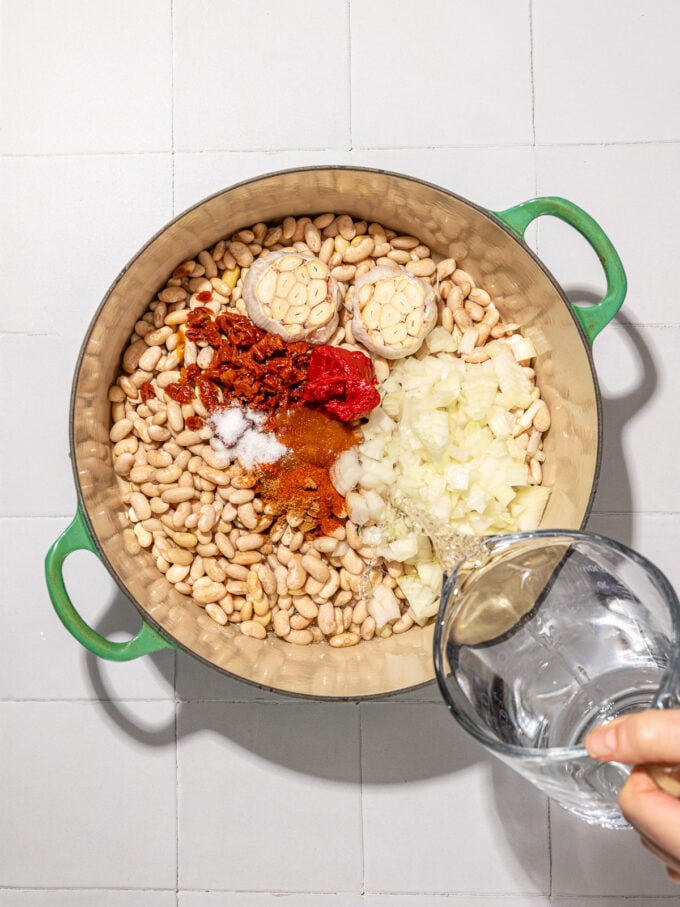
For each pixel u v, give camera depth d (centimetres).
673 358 47
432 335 44
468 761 46
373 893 46
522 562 34
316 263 44
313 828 47
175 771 47
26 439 47
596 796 32
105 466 44
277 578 44
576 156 47
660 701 27
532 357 45
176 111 47
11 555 47
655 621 32
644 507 47
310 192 42
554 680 35
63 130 47
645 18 47
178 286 44
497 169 47
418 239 45
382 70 47
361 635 45
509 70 47
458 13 47
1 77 47
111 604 47
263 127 47
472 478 42
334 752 47
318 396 42
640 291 47
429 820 46
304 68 47
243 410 44
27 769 47
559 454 43
